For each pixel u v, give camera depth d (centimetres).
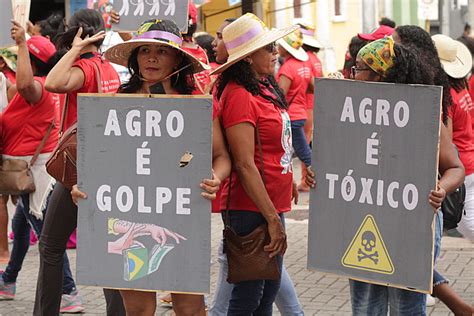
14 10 1241
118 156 809
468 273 1470
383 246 799
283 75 1916
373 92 793
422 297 840
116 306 1066
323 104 812
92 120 810
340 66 2856
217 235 1772
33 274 1503
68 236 1061
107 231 818
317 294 1359
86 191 818
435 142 773
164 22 861
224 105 885
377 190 798
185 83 882
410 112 780
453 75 1198
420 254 786
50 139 1301
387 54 803
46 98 1275
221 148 888
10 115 1292
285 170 912
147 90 874
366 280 809
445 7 3000
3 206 1559
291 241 1730
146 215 809
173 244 807
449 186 828
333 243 820
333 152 812
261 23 907
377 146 795
